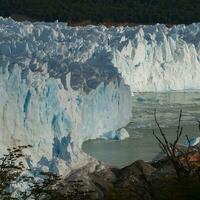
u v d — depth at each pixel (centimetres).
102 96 5403
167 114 6450
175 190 1812
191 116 6347
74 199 2269
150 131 5600
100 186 3438
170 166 3344
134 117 6262
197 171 1852
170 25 12681
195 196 1762
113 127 5594
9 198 2231
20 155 2716
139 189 1989
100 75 5869
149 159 4553
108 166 4006
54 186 2730
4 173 2314
